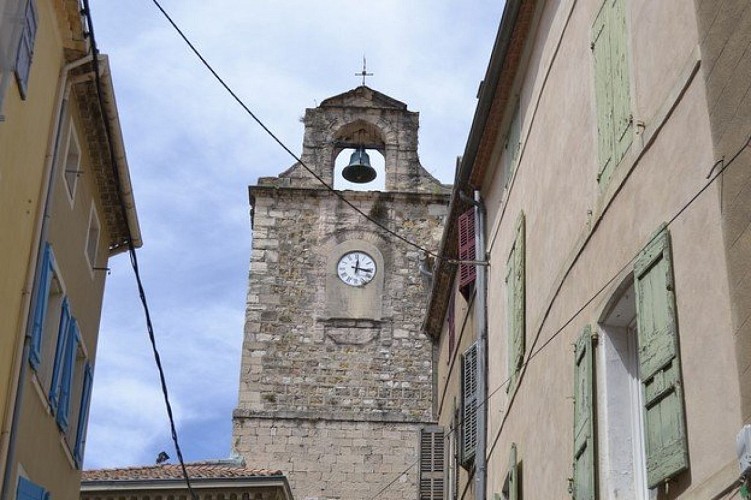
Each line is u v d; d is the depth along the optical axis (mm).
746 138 7676
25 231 13141
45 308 14016
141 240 19953
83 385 17781
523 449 14469
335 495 30406
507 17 15516
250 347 32188
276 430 31062
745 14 7887
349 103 35469
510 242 16641
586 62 12141
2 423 12547
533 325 14188
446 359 25047
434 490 23297
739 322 7426
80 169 16453
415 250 33656
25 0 11406
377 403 31688
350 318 32719
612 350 10383
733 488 7355
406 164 34812
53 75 13953
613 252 10352
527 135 15641
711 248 8008
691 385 8102
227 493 24922
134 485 24797
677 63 9055
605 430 10102
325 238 33688
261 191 34031
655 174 9336
